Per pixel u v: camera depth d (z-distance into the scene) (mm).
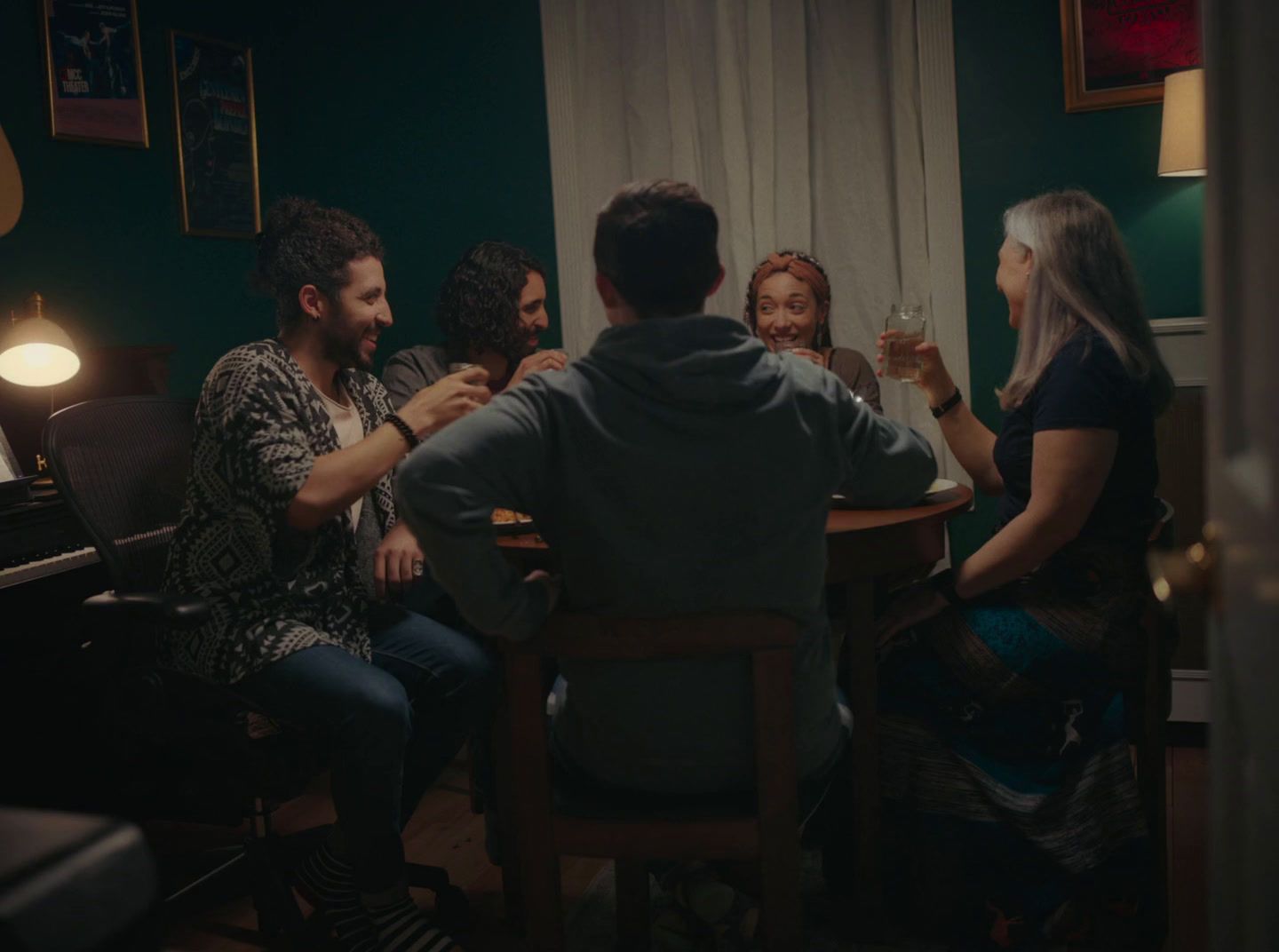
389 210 3662
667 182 1368
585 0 3330
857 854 1988
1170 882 2141
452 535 1240
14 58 2828
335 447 1908
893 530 1845
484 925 2086
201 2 3395
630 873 1909
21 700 2248
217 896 2160
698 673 1380
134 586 1886
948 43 3008
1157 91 2842
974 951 1910
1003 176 3018
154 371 2854
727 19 3180
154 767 1870
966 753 1905
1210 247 802
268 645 1771
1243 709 731
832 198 3186
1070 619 1839
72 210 2982
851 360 2730
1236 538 732
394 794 1763
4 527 2199
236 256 3557
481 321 2512
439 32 3527
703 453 1286
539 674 1412
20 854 470
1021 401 1905
